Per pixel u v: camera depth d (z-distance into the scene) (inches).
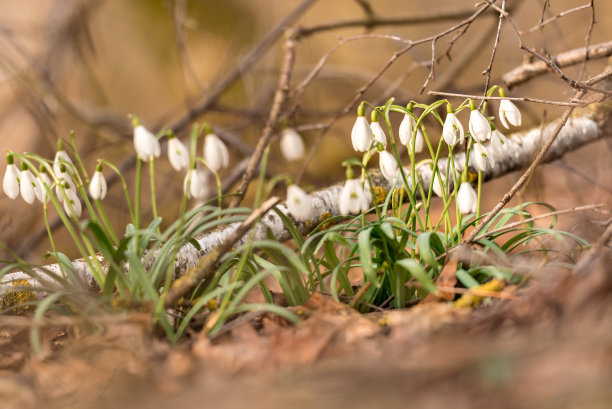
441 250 58.0
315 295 56.6
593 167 76.3
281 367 53.9
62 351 55.3
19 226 87.4
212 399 52.1
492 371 50.9
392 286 57.7
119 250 56.4
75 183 58.2
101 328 55.5
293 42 73.9
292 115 70.7
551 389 50.1
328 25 77.9
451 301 56.5
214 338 55.3
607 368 50.2
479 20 106.8
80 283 57.8
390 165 57.2
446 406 50.3
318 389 51.6
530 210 73.9
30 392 53.7
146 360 54.2
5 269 56.2
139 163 57.4
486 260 56.8
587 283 52.7
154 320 55.6
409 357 52.4
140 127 56.7
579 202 70.5
